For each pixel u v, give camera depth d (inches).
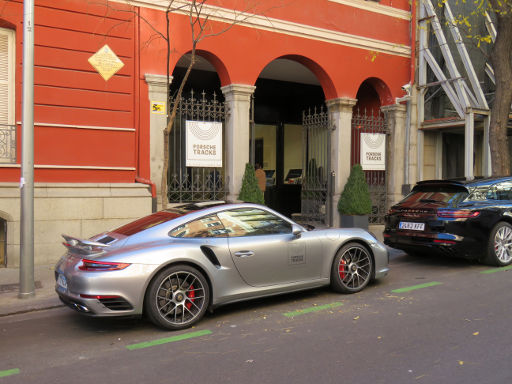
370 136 475.5
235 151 396.5
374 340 163.9
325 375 135.3
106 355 156.3
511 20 389.1
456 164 549.6
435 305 207.0
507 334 166.9
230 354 154.3
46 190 314.8
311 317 193.8
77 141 330.3
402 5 503.2
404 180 499.8
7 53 317.1
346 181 458.0
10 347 166.2
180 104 373.1
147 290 177.3
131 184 346.9
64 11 325.1
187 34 373.1
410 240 295.9
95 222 329.4
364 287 238.2
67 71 327.0
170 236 190.2
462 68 525.7
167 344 165.8
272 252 206.8
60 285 188.7
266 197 557.3
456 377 132.0
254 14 387.5
